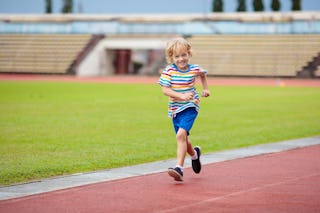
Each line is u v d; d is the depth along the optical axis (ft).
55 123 76.95
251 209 31.30
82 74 251.39
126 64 264.52
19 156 50.78
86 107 102.73
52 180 39.55
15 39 272.31
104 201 33.35
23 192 35.70
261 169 43.91
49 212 31.04
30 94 135.85
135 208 31.68
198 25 258.16
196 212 30.73
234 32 254.47
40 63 256.32
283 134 67.15
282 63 233.55
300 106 107.76
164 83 38.81
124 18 265.34
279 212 30.68
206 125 76.33
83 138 62.75
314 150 54.39
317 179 39.78
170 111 39.37
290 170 43.45
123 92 145.89
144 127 73.20
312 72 228.02
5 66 259.80
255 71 235.20
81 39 263.90
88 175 41.42
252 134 67.05
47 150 54.29
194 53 39.45
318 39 241.14
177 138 38.73
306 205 32.17
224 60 241.55
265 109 101.09
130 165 46.70
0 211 31.24
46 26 275.39
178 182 38.86
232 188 36.81
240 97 130.72
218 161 47.70
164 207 31.83
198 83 190.29
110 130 69.97
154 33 260.83
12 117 84.28
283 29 249.55
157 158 50.19
